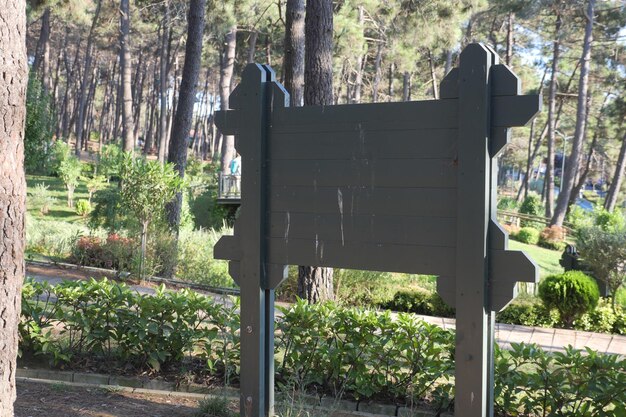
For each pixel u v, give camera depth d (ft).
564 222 99.25
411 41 89.51
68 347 17.60
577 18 105.91
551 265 75.31
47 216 77.87
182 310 16.83
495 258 12.01
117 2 114.62
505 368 14.62
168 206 44.83
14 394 10.00
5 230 9.58
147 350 16.81
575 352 14.56
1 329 9.61
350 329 15.98
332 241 13.58
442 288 12.42
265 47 121.90
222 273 41.91
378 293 38.45
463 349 12.06
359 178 13.30
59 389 15.42
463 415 12.05
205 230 69.21
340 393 15.52
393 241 12.94
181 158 45.47
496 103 11.96
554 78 114.32
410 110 12.77
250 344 14.37
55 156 104.47
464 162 12.03
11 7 9.59
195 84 45.68
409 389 15.51
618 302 39.52
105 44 154.61
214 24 85.05
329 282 29.84
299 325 16.39
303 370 16.24
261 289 14.28
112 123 231.71
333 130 13.60
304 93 29.60
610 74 125.59
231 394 15.85
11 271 9.71
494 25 134.00
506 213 102.53
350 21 89.45
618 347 29.32
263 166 14.32
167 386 16.16
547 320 36.11
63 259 42.11
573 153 94.27
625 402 13.33
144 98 231.91
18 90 9.75
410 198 12.76
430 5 84.23
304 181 13.93
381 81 152.56
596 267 40.14
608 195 105.81
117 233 44.14
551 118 115.65
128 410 14.29
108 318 17.16
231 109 14.64
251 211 14.32
